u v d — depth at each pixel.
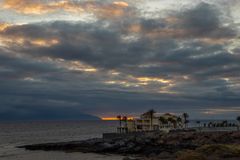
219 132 129.62
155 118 180.88
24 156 110.81
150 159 78.31
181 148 106.69
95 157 102.31
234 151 71.38
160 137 123.88
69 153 116.88
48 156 109.06
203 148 75.06
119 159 93.69
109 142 126.62
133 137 130.75
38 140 192.25
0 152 125.19
